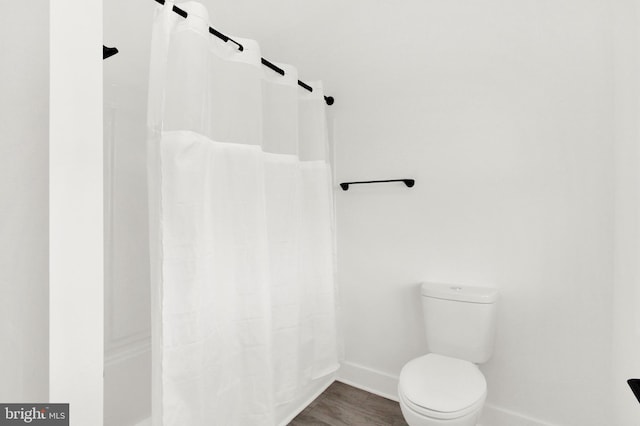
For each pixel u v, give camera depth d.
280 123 1.73
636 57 1.31
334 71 2.27
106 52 1.18
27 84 0.44
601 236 1.51
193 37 1.21
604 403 1.50
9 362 0.42
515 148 1.72
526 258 1.69
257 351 1.46
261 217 1.50
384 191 2.13
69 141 0.46
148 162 1.17
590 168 1.54
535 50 1.66
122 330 1.64
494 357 1.77
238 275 1.45
